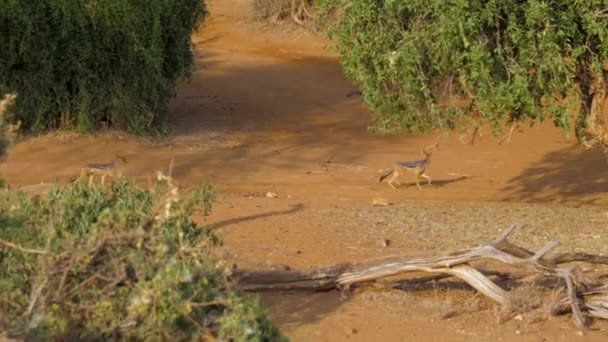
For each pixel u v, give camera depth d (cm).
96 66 3503
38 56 3400
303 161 3509
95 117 3528
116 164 3147
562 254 1642
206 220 2270
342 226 2284
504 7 1892
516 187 3181
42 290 978
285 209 2483
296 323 1544
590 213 2614
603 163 3559
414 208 2614
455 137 3959
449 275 1702
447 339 1498
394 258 1667
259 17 6944
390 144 3853
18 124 1056
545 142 3884
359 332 1516
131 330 980
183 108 4319
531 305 1588
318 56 6038
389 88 2158
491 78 1981
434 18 1953
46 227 1189
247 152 3572
